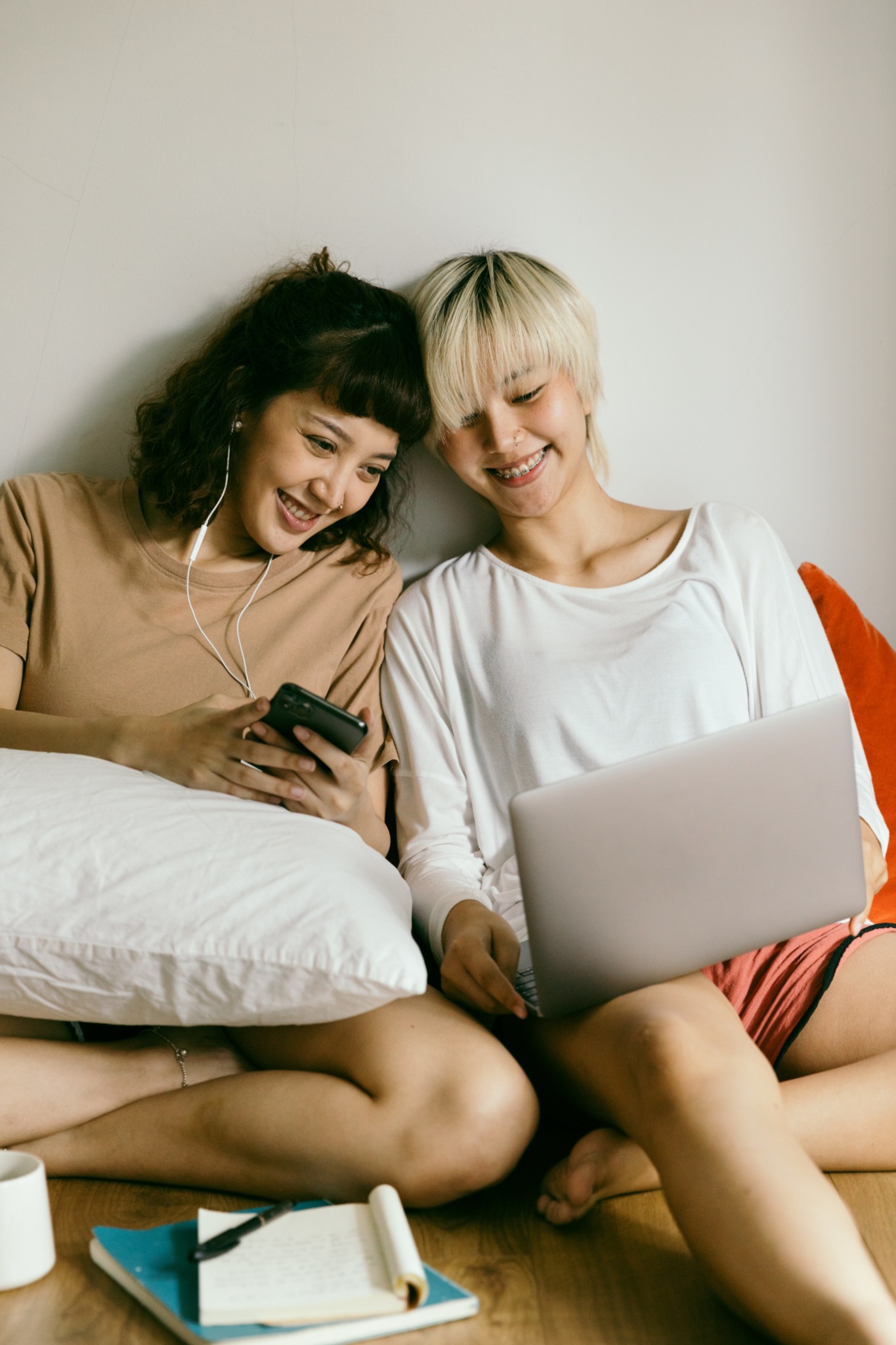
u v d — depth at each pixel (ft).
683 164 5.40
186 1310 2.69
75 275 5.38
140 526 4.85
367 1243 2.92
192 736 3.97
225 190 5.35
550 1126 4.25
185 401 4.73
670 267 5.45
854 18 5.31
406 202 5.38
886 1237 3.17
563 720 4.58
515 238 5.41
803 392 5.53
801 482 5.58
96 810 3.53
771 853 3.42
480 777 4.81
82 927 3.32
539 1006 3.48
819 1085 3.55
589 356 4.91
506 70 5.33
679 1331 2.80
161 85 5.29
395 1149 3.34
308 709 3.71
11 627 4.67
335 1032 3.65
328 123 5.33
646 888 3.33
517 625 4.85
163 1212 3.45
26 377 5.44
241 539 4.97
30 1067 3.61
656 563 4.90
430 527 5.63
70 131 5.30
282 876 3.41
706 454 5.57
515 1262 3.16
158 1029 4.03
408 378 4.67
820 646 4.79
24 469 5.49
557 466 4.86
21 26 5.24
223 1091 3.55
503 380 4.70
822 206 5.42
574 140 5.37
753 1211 2.68
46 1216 3.07
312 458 4.58
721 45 5.33
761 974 4.06
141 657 4.69
